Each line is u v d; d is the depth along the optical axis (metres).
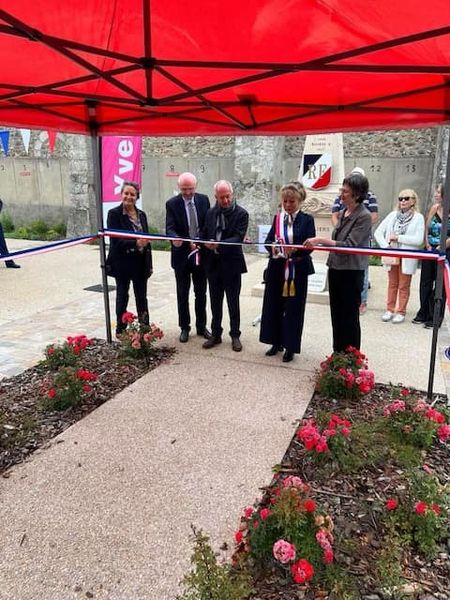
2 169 14.98
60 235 13.96
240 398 3.87
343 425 2.98
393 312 6.17
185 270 5.03
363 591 1.99
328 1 2.33
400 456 2.90
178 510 2.57
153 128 4.74
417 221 5.79
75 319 6.12
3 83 3.73
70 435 3.31
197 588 1.86
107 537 2.38
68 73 3.59
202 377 4.28
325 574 2.02
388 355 4.87
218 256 4.80
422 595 2.01
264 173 10.91
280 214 4.52
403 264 5.86
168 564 2.21
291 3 2.39
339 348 4.30
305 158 7.12
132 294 7.40
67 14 2.56
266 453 3.10
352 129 4.25
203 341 5.23
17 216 15.13
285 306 4.55
